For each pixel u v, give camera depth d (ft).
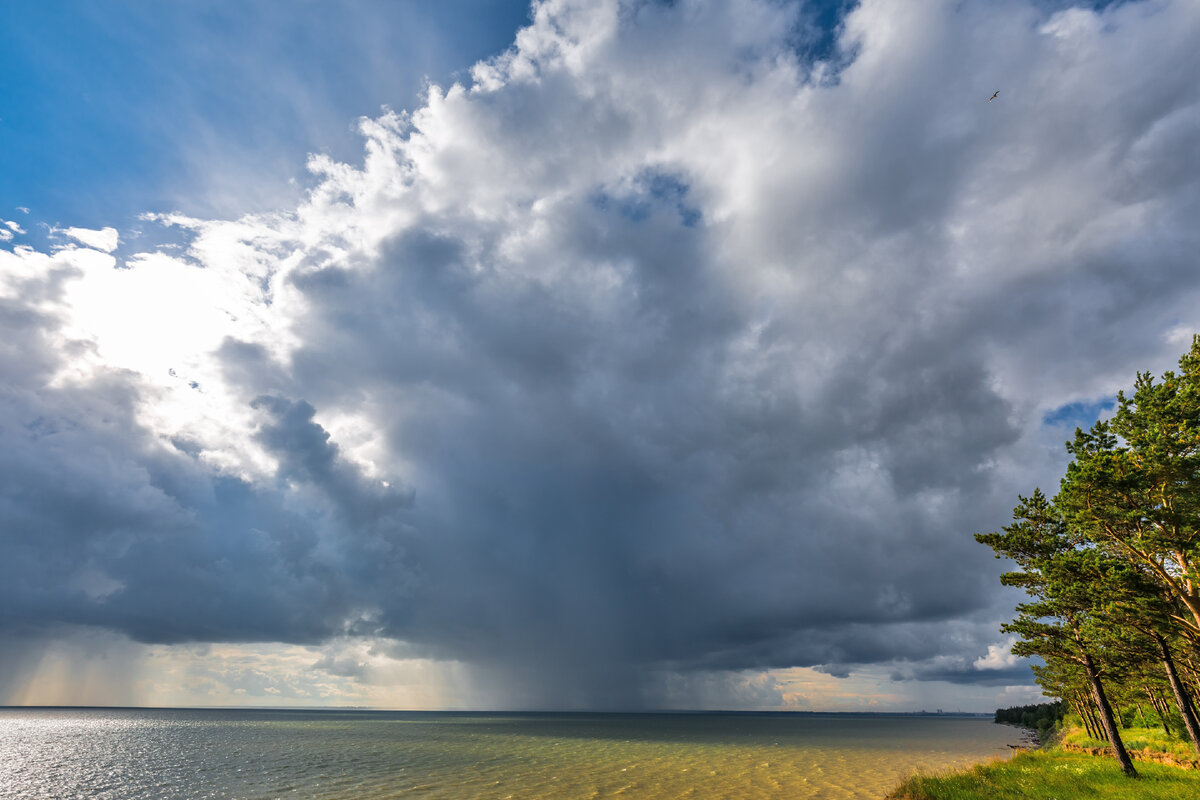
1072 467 88.63
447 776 190.29
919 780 105.09
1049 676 147.84
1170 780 90.07
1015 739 432.66
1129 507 83.82
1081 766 107.86
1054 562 90.94
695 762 234.58
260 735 465.88
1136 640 91.91
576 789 157.69
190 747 344.69
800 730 607.78
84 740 422.82
